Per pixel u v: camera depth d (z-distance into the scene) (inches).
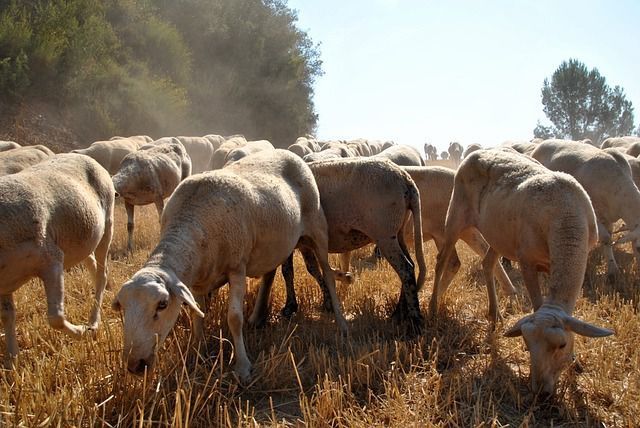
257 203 218.7
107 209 250.4
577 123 2268.7
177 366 190.4
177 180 467.2
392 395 190.9
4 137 837.8
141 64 1164.5
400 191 260.2
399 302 261.3
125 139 686.5
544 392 182.5
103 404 164.9
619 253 393.1
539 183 220.7
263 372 200.8
